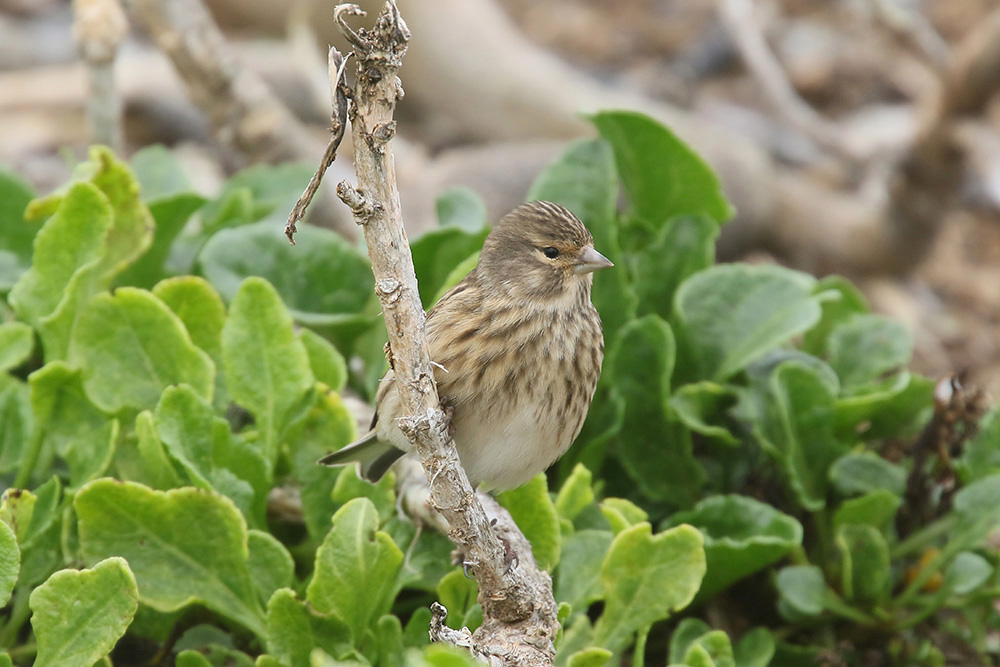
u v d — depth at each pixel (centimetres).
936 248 1623
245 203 962
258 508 743
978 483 822
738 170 1617
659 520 880
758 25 1852
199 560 686
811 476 863
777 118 1817
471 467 727
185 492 674
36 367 909
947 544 830
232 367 752
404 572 715
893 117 1786
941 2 1952
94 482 665
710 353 894
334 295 912
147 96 1612
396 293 557
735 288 902
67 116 1655
